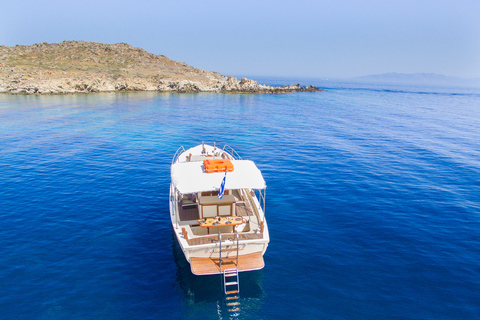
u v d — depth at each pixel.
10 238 19.20
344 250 18.52
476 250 18.75
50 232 20.02
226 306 14.28
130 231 20.42
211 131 52.47
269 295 14.95
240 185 16.77
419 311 13.92
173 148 41.06
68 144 42.00
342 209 23.86
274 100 109.62
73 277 15.87
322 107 94.69
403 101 133.12
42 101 81.06
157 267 16.88
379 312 13.85
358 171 33.06
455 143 48.44
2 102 77.06
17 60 122.69
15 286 15.09
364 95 163.25
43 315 13.45
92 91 105.25
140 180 29.45
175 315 13.70
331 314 13.77
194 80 129.12
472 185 29.55
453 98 167.12
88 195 25.88
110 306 14.08
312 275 16.30
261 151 40.53
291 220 22.02
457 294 15.01
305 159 37.28
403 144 46.78
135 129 52.47
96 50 158.88
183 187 16.50
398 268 16.92
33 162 34.22
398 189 28.14
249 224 17.56
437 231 20.86
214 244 15.26
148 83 117.88
